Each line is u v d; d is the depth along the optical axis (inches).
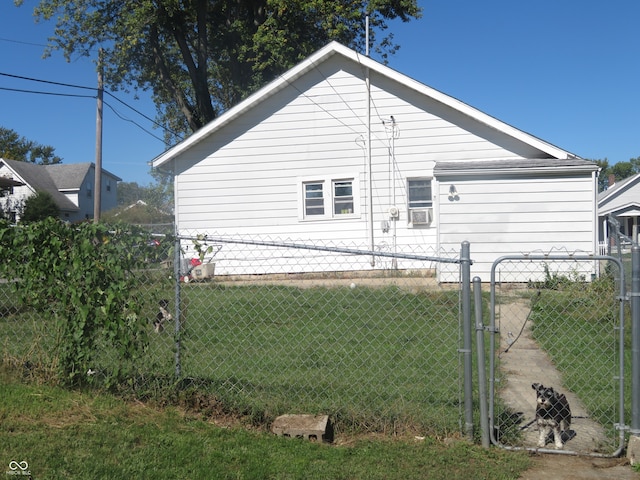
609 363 269.1
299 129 649.6
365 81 635.5
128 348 206.4
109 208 2018.9
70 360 213.6
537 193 518.6
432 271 600.4
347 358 270.4
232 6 1069.1
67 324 211.8
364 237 641.0
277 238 653.9
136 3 971.9
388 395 221.5
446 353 276.5
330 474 163.8
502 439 192.5
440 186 529.0
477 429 193.9
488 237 523.8
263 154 655.8
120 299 205.8
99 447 173.9
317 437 186.9
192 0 1001.5
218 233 661.9
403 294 330.3
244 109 645.3
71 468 161.2
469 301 189.6
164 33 1069.8
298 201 650.8
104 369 217.2
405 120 631.2
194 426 193.2
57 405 199.6
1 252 212.4
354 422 199.6
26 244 211.9
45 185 1755.7
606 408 215.2
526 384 251.8
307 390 226.1
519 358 290.7
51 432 182.2
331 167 645.9
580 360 278.2
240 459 171.2
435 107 624.7
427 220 625.0
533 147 602.9
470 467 170.9
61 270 208.5
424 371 253.3
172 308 221.3
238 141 658.8
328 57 636.1
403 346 282.8
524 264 518.0
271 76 1047.6
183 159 666.2
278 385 230.2
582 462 177.5
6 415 191.3
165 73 1067.3
